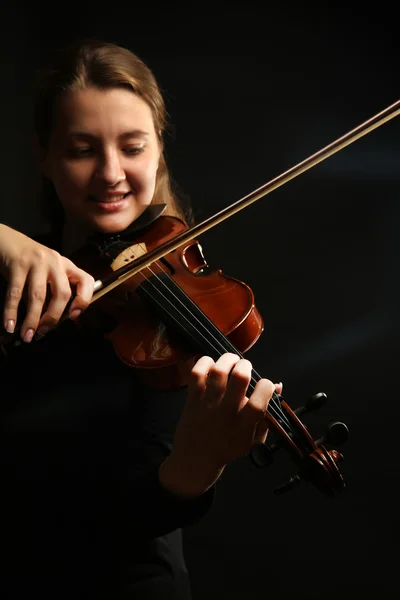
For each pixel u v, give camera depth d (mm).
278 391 1216
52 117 1412
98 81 1381
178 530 1454
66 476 1313
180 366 1276
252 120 3756
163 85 3783
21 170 3701
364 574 2848
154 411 1343
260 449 1117
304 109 3713
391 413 3357
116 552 1310
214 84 3775
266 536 3016
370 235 3607
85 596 1304
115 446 1321
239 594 2846
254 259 3660
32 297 1121
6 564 1318
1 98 3695
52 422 1336
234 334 1332
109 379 1356
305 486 3107
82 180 1391
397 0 3625
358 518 3027
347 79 3676
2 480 1325
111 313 1382
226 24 3768
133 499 1221
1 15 3691
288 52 3725
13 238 1180
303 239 3652
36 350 1374
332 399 3408
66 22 3795
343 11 3678
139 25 3805
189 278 1441
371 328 3527
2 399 1355
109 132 1377
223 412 1105
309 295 3596
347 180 3654
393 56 3629
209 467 1165
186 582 1420
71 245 1540
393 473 3184
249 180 3742
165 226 1543
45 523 1312
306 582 2846
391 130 3625
